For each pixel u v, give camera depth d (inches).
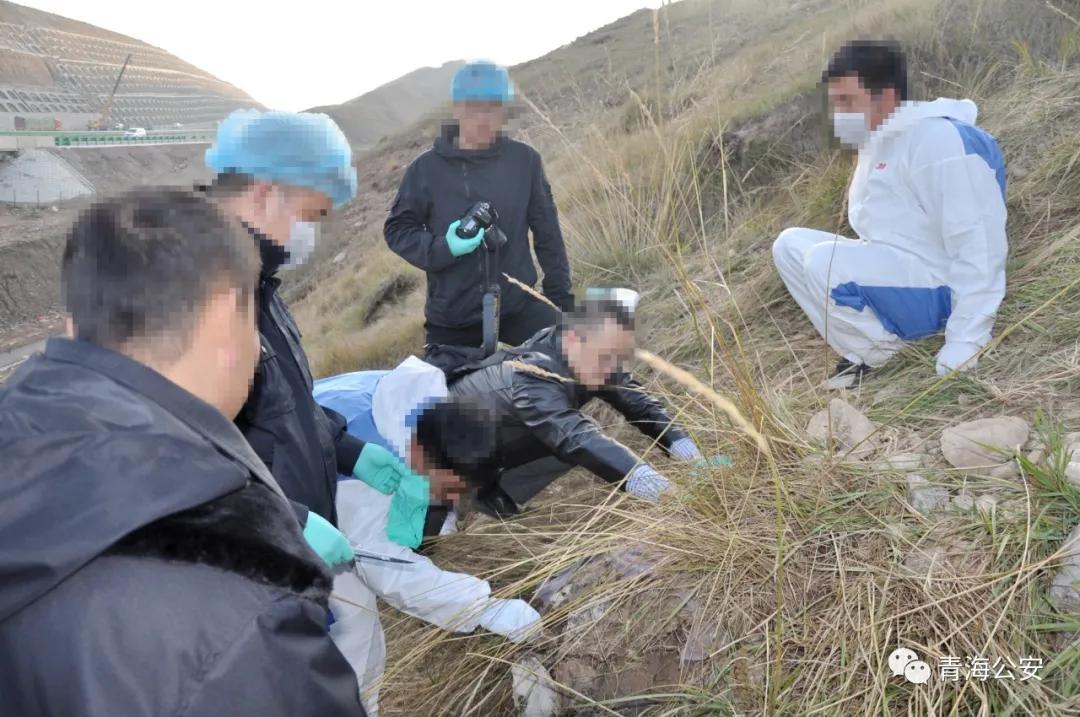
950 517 76.9
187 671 33.0
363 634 89.4
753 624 75.9
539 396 93.4
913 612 69.7
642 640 81.2
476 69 124.2
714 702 72.4
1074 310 101.6
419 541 91.7
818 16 335.6
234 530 35.6
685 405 99.0
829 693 68.1
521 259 134.1
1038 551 70.6
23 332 1416.1
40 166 2568.9
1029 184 128.3
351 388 105.3
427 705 91.9
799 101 196.1
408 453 90.7
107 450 33.9
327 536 69.4
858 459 87.6
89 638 32.3
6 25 5128.0
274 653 34.8
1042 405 88.9
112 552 33.5
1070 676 61.1
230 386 40.9
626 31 984.9
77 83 5177.2
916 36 194.2
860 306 107.1
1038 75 159.3
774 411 95.7
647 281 173.9
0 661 33.3
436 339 139.6
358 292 413.7
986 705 61.3
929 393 96.8
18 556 31.6
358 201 909.2
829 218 152.9
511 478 115.0
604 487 109.7
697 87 265.9
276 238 73.6
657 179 196.2
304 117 73.7
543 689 82.9
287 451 78.9
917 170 101.5
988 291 99.4
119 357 37.3
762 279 142.3
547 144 340.5
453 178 129.7
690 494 86.1
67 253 39.2
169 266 37.8
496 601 89.3
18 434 33.9
